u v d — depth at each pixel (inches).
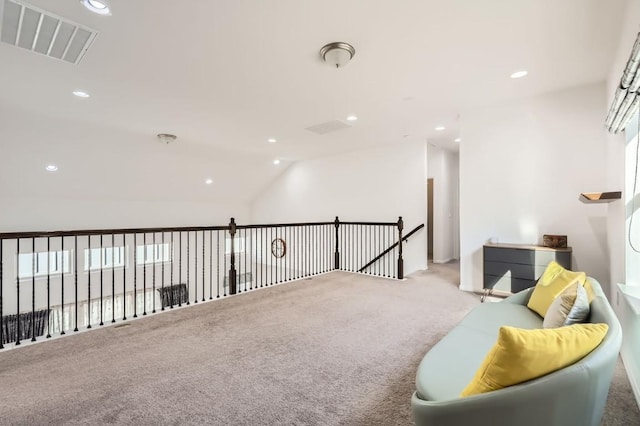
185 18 82.4
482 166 156.6
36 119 163.3
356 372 81.2
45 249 239.3
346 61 99.7
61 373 80.3
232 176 298.4
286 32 89.6
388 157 241.1
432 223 270.8
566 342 40.3
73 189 238.7
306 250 298.5
